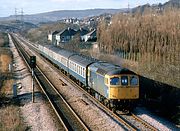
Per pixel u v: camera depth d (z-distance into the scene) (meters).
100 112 26.70
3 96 34.59
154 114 27.12
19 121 24.81
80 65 38.59
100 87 29.67
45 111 28.17
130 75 27.02
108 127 22.95
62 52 56.22
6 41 144.75
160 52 55.50
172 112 26.77
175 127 23.64
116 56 65.00
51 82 44.34
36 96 34.62
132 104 27.31
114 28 82.38
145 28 70.00
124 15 103.38
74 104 30.88
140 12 106.88
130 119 25.16
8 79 47.19
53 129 22.89
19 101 32.66
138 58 59.56
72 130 22.62
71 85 41.44
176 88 28.77
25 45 132.12
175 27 63.47
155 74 34.62
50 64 68.56
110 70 27.78
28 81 45.03
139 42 65.88
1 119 25.45
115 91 26.81
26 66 62.12
